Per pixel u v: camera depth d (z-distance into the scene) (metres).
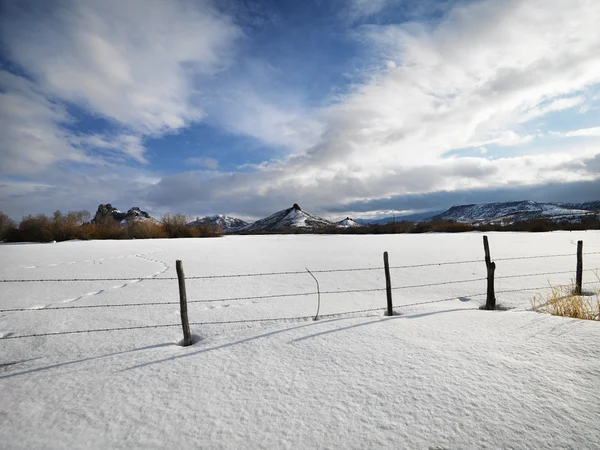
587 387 2.70
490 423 2.33
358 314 5.48
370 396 2.73
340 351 3.65
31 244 28.67
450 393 2.71
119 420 2.54
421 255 14.79
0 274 10.85
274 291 7.96
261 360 3.53
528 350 3.43
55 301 7.03
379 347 3.70
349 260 13.69
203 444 2.24
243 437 2.30
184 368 3.41
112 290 8.16
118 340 4.51
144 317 5.74
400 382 2.92
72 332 4.63
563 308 4.96
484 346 3.58
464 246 19.19
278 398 2.77
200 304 6.65
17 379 3.31
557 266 10.63
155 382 3.13
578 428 2.24
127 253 18.38
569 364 3.09
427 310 5.51
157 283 9.09
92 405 2.77
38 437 2.36
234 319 5.44
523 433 2.22
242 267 12.09
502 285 7.91
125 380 3.19
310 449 2.16
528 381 2.83
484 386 2.79
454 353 3.44
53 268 12.27
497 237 26.84
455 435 2.23
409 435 2.25
